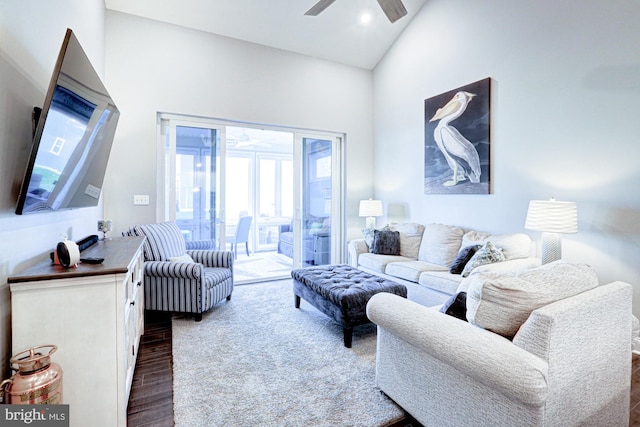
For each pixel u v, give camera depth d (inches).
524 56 126.6
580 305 50.7
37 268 59.7
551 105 118.3
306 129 193.8
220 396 74.7
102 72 134.0
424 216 175.5
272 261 242.1
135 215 147.0
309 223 199.8
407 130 185.0
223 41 164.9
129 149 145.7
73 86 62.4
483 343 50.7
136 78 146.6
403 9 104.7
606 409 56.4
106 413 59.4
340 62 199.6
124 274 60.3
